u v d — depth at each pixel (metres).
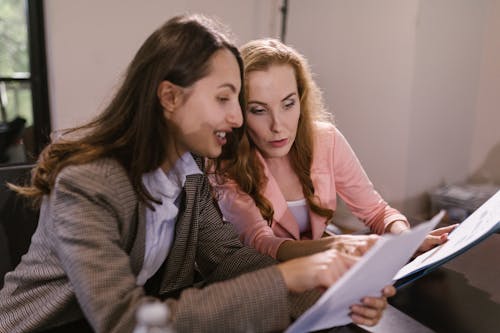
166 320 0.54
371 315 0.69
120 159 0.74
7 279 0.86
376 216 1.30
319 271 0.64
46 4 2.45
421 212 2.79
